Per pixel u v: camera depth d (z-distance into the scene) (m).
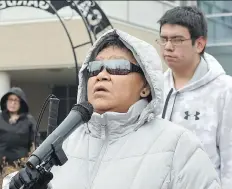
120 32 4.31
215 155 5.37
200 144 4.25
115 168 4.14
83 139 4.41
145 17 22.83
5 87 7.42
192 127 5.41
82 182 4.19
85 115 3.86
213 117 5.39
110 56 4.30
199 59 5.58
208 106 5.44
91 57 4.49
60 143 3.71
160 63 4.32
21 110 8.41
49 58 11.82
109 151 4.24
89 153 4.31
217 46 8.84
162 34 5.48
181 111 5.48
